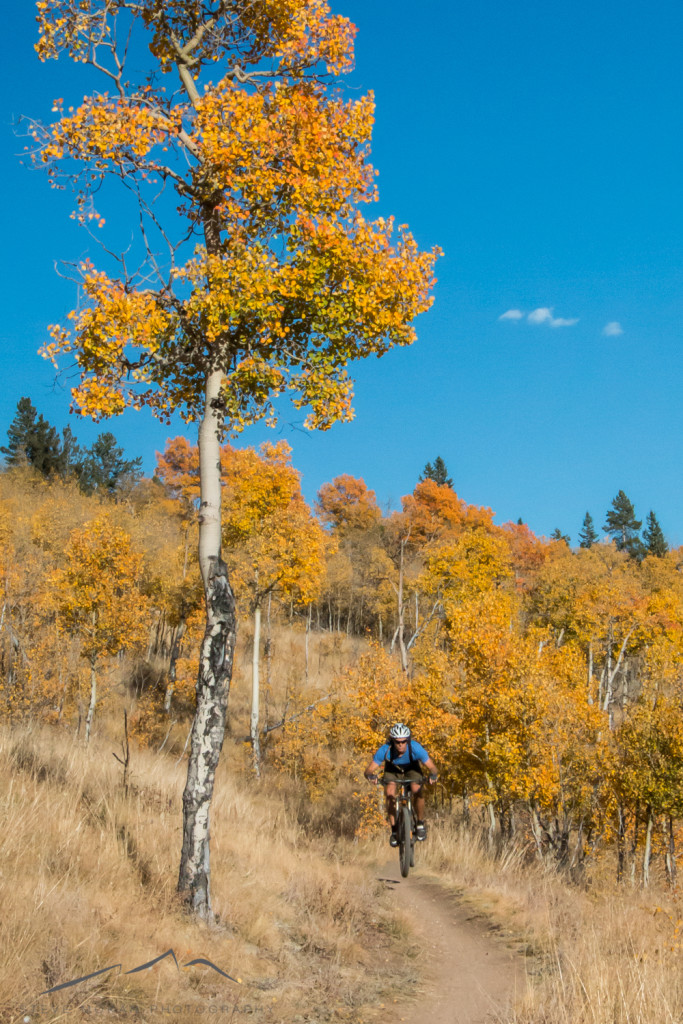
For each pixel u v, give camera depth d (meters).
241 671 51.47
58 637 31.11
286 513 34.38
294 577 33.75
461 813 31.27
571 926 12.57
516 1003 7.70
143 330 9.77
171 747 37.41
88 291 9.70
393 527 70.56
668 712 26.14
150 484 94.94
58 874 8.98
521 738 24.58
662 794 24.39
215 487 10.98
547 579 60.22
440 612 47.66
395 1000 8.29
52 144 10.03
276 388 11.23
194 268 10.27
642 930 11.23
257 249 10.34
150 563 44.09
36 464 93.12
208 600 10.55
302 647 60.75
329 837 23.75
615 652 58.00
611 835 26.86
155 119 10.55
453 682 27.45
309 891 12.71
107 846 10.55
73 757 16.39
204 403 11.29
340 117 10.62
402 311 10.68
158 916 8.94
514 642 26.50
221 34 11.69
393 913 13.05
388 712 27.14
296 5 11.39
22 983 6.04
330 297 10.63
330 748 36.69
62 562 43.78
